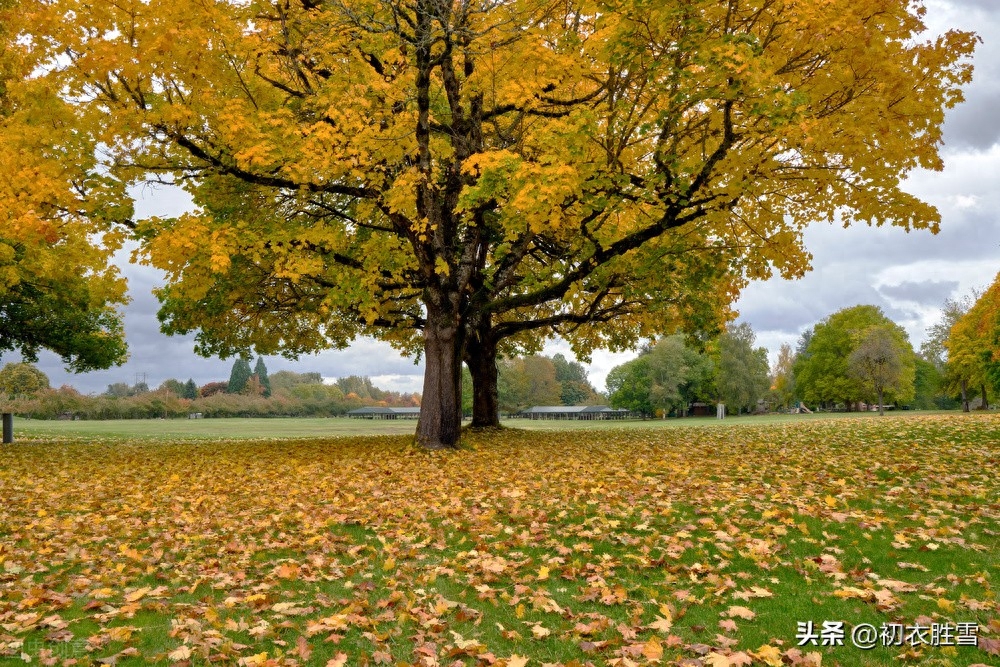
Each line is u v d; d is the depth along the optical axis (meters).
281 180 11.52
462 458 11.80
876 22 8.35
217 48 9.92
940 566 4.59
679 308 17.75
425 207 12.09
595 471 9.45
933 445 11.73
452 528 6.21
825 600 4.01
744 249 12.73
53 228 9.55
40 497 8.39
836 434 15.32
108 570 4.97
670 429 22.59
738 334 64.44
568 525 6.12
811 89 8.75
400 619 3.86
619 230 12.97
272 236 11.86
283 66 11.74
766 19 8.62
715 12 8.66
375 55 11.12
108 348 19.89
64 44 8.98
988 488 7.04
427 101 10.53
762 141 9.09
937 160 8.61
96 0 8.70
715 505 6.66
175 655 3.33
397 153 10.61
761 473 8.69
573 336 22.11
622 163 10.78
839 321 60.25
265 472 10.69
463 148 12.03
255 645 3.52
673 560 4.95
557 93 11.97
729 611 3.85
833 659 3.23
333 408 101.31
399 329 19.94
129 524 6.68
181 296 12.11
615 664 3.21
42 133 9.64
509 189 9.59
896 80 8.20
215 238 10.67
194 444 19.23
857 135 8.45
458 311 14.09
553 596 4.27
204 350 18.69
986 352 34.00
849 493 7.03
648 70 8.43
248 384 104.06
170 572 4.91
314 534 5.99
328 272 14.04
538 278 15.08
